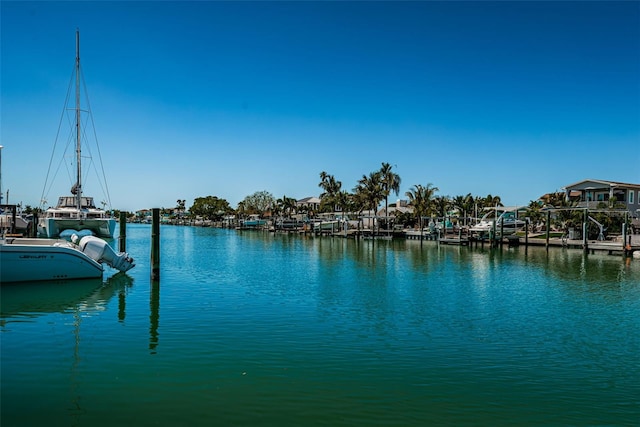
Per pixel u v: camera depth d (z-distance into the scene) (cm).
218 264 3862
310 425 969
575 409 1070
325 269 3559
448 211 10744
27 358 1326
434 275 3262
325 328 1714
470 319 1908
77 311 1928
